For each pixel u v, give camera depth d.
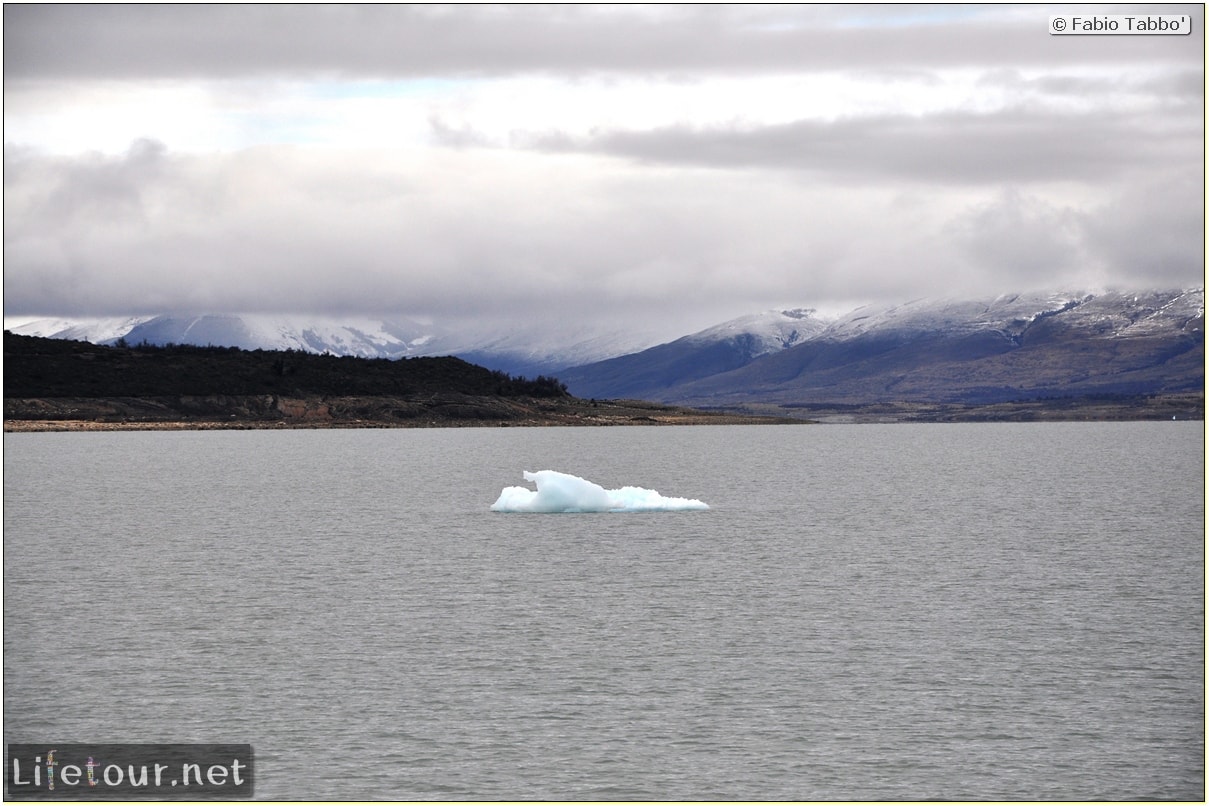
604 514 102.25
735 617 56.62
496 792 36.72
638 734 40.81
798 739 40.44
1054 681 46.19
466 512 105.25
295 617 56.88
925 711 42.91
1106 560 73.88
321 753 39.47
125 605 59.78
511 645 51.31
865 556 75.50
